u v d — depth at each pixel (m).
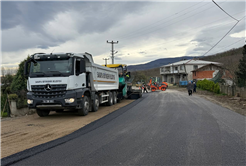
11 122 9.79
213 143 5.43
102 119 9.24
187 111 11.33
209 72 52.59
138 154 4.64
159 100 18.31
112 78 15.73
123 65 18.12
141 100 18.53
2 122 9.98
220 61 58.53
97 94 12.98
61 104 9.45
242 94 19.72
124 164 4.09
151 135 6.28
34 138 6.58
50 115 11.51
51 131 7.45
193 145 5.26
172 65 66.38
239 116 9.73
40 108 9.80
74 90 9.77
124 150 4.93
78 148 5.17
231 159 4.31
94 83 12.13
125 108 12.99
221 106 13.75
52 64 9.72
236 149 4.95
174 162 4.16
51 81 9.43
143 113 10.77
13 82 16.55
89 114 11.27
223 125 7.67
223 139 5.80
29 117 11.23
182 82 55.09
